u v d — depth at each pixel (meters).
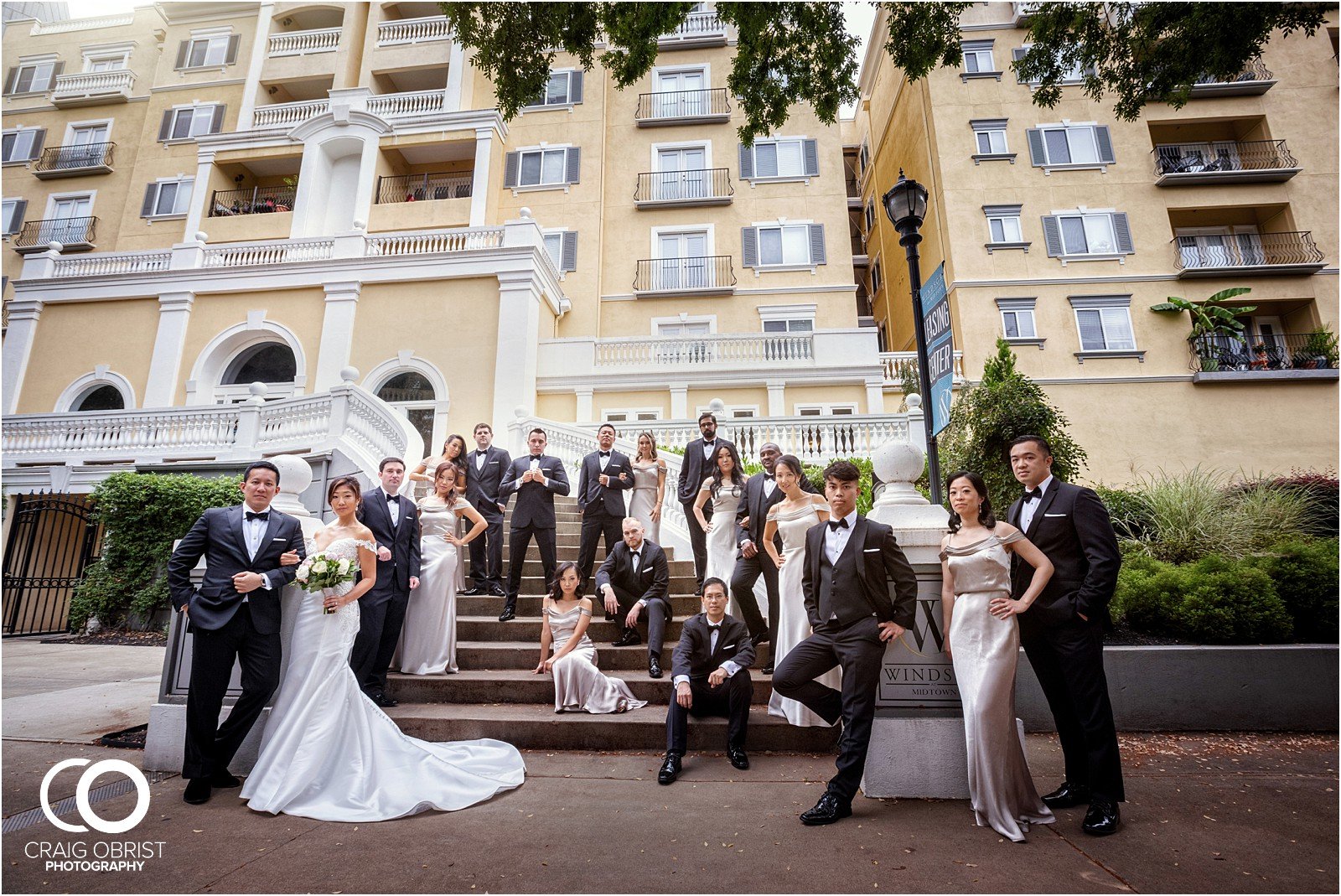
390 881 2.67
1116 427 16.88
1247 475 16.28
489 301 15.87
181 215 21.45
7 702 6.00
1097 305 17.80
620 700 4.99
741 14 7.08
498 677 5.36
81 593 10.82
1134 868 2.75
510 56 7.05
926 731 3.73
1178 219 19.17
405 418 9.90
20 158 23.75
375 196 19.70
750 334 16.88
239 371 16.81
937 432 5.51
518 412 12.15
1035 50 7.45
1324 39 19.19
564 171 20.55
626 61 7.11
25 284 17.30
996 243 18.33
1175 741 4.98
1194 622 5.66
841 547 3.75
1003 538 3.47
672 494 9.02
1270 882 2.62
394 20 23.38
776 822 3.29
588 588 6.89
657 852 2.94
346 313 16.05
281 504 4.61
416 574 5.36
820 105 7.70
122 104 24.19
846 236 19.95
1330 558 6.20
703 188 20.64
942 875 2.69
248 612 3.88
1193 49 6.66
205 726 3.72
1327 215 18.00
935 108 19.80
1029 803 3.34
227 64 23.34
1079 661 3.33
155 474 11.38
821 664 3.71
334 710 3.86
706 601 4.70
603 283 20.06
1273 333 18.52
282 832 3.21
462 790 3.66
